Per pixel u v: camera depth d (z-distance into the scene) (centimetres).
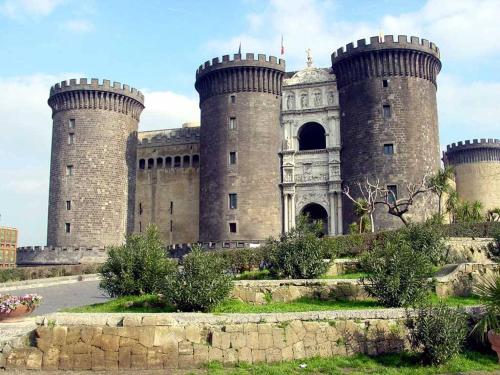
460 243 3600
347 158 6425
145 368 1778
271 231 6488
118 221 7238
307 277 2811
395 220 5944
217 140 6775
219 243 6194
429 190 5853
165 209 7756
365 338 1889
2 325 1997
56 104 7494
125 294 2622
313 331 1878
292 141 6762
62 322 1866
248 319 1877
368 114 6300
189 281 2209
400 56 6331
